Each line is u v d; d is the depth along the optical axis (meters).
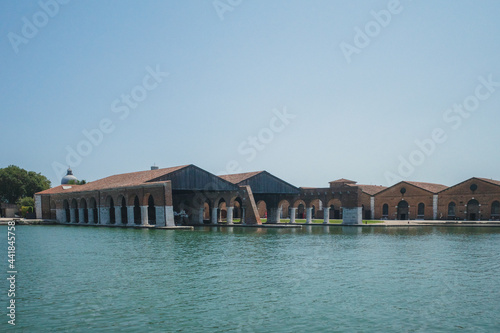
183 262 26.41
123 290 18.64
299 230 57.78
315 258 28.25
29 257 28.88
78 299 17.12
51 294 17.92
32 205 106.81
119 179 73.81
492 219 79.88
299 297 17.47
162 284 19.88
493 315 15.20
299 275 22.09
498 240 41.75
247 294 17.98
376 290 18.73
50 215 84.06
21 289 18.83
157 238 43.62
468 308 16.02
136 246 35.66
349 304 16.50
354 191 69.12
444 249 33.75
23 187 114.00
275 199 77.69
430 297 17.56
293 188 74.44
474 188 82.31
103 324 14.11
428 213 87.69
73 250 32.88
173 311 15.54
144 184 57.97
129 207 62.91
